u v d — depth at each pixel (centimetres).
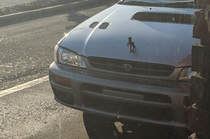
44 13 942
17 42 614
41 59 501
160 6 336
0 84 395
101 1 1160
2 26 796
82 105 255
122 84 232
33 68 458
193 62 168
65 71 259
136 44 241
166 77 226
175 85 223
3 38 653
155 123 232
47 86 391
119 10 325
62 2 1076
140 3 350
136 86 229
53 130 282
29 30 733
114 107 245
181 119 225
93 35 265
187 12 303
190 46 234
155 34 252
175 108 223
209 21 154
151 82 228
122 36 254
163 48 234
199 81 168
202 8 158
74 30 290
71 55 259
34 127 289
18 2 1245
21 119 305
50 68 272
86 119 297
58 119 302
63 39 278
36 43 604
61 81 261
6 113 317
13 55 523
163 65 225
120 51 238
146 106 233
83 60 250
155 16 295
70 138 267
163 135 261
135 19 290
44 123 296
